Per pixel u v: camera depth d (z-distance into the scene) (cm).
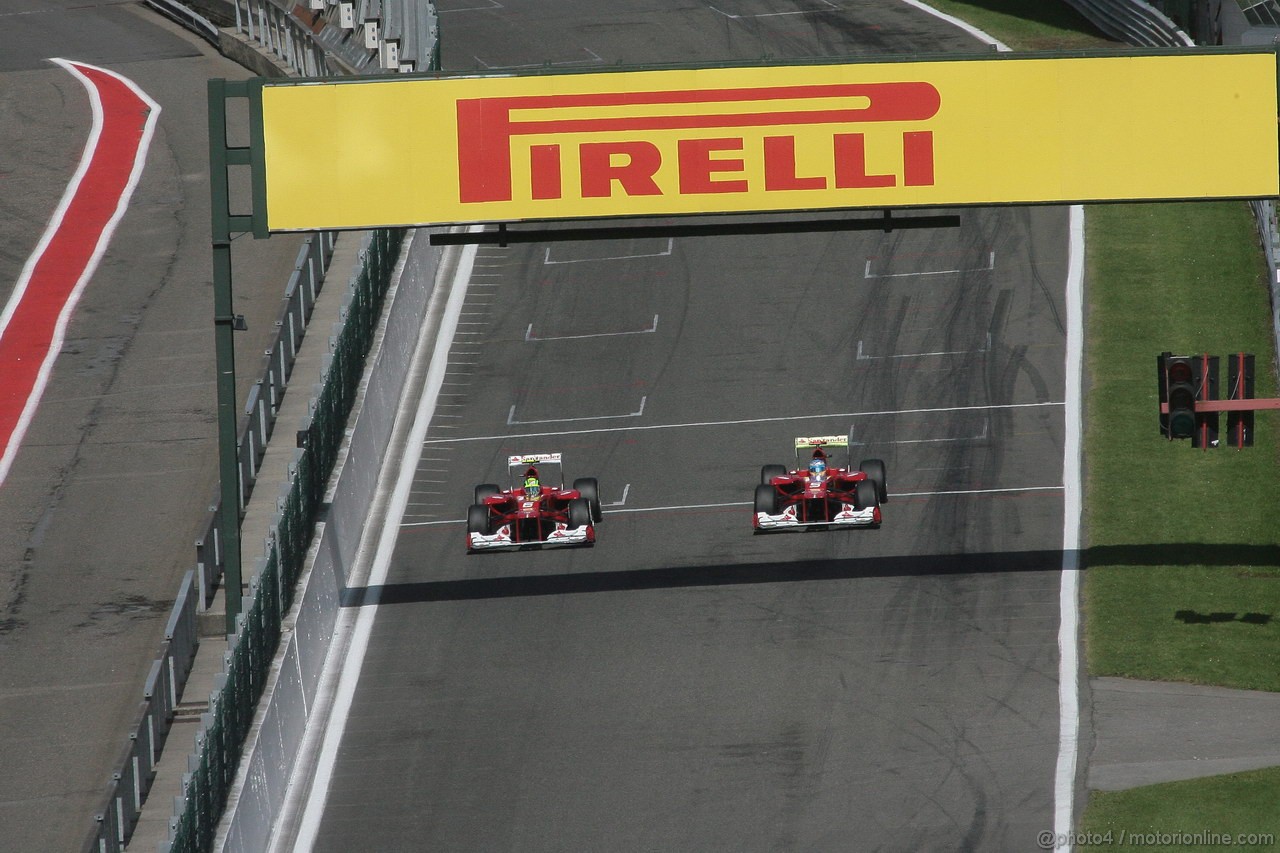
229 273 9731
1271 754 8581
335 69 18662
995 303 14388
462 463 12325
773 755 8800
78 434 12769
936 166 9806
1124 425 12344
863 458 12125
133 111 19875
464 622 10294
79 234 16575
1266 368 12975
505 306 14850
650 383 13388
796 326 14200
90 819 8519
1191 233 15475
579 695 9456
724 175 9788
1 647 10075
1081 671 9475
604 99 9744
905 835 8075
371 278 13112
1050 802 8269
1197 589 10288
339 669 9881
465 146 9738
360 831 8388
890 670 9550
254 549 10812
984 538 10994
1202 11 19825
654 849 8075
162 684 8962
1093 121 9838
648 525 11375
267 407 12188
